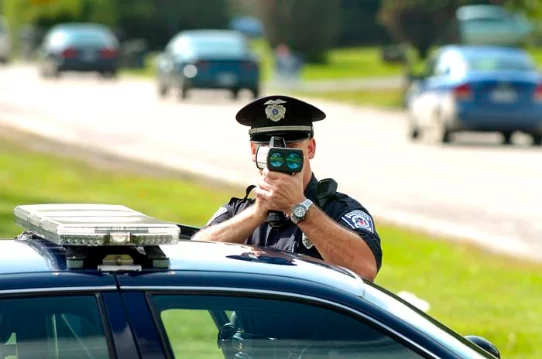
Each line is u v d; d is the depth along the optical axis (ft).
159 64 271.69
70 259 27.35
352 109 261.44
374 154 162.40
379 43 624.59
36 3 205.77
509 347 63.21
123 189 117.91
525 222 107.34
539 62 417.08
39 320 26.55
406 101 263.49
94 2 532.32
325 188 37.37
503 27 359.66
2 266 27.45
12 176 123.75
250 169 139.54
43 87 295.48
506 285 79.66
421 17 378.32
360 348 28.07
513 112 175.42
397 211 111.24
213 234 36.22
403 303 30.07
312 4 490.08
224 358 27.50
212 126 194.39
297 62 349.61
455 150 171.53
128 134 177.37
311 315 28.02
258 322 27.78
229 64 258.78
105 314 26.68
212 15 566.77
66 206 33.86
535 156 163.73
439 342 28.58
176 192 116.88
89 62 332.19
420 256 88.43
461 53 183.83
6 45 429.38
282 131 36.81
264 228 37.50
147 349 26.61
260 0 497.46
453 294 75.77
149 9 551.59
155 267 27.68
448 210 112.88
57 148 155.43
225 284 27.66
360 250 35.55
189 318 27.35
